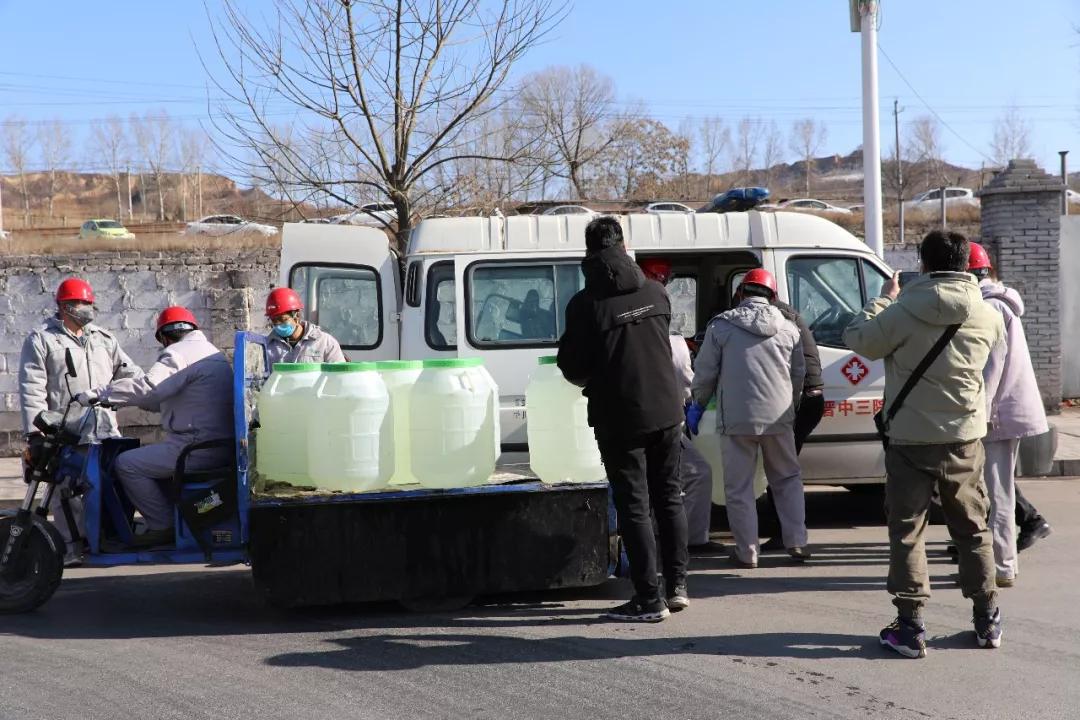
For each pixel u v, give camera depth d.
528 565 5.66
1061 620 5.42
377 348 8.02
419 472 5.53
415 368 5.69
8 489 9.88
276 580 5.48
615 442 5.35
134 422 11.74
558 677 4.64
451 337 7.79
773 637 5.21
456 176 11.74
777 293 7.73
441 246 7.81
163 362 5.92
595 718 4.15
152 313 11.94
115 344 7.50
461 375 5.54
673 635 5.25
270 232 30.14
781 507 6.82
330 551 5.50
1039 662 4.78
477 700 4.37
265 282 12.27
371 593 5.54
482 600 6.00
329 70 10.94
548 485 5.64
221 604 6.12
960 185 76.50
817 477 7.82
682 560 5.71
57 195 112.25
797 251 7.86
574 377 5.40
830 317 7.88
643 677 4.62
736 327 6.61
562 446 5.68
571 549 5.69
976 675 4.61
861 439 7.77
